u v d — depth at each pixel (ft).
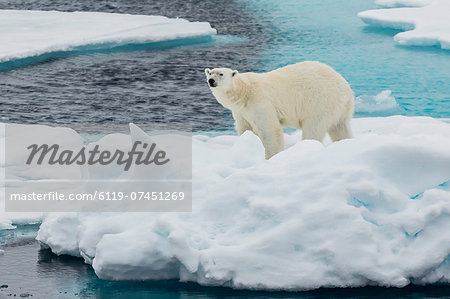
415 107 136.98
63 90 153.38
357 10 276.82
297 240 52.65
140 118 130.72
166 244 53.67
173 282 55.26
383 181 56.03
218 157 73.72
